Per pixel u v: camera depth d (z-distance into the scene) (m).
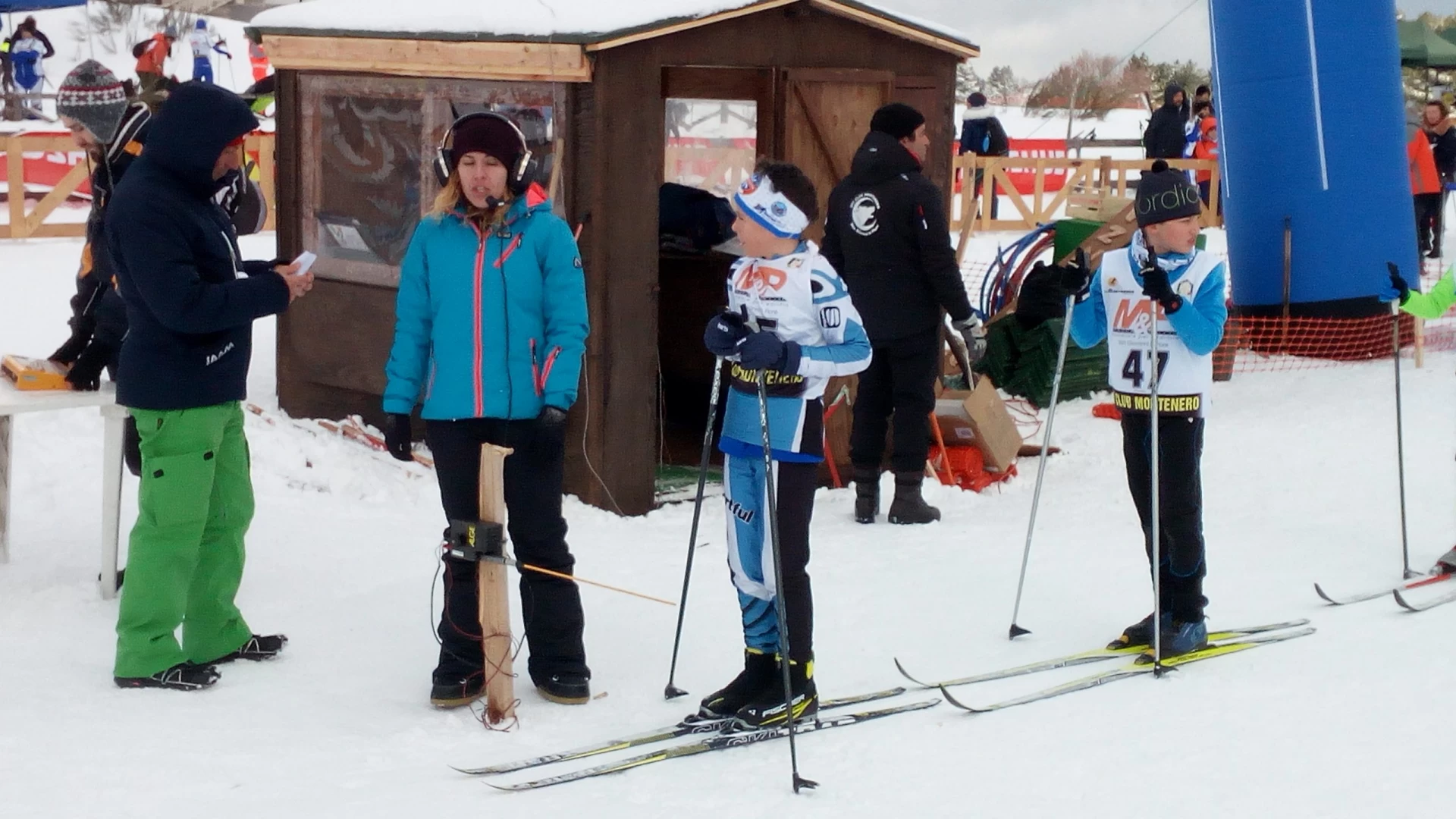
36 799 3.42
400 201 7.04
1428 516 6.59
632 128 6.45
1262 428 8.46
